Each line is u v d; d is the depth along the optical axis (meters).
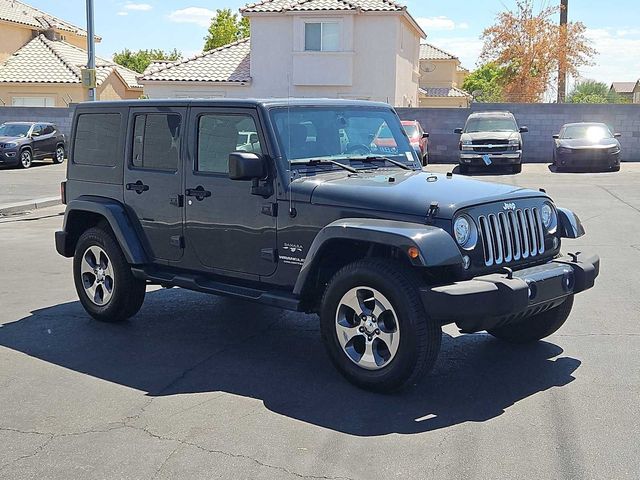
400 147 7.05
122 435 5.03
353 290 5.68
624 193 18.48
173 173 6.94
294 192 6.07
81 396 5.75
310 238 6.00
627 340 6.98
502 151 24.89
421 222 5.51
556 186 20.33
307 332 7.42
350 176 6.34
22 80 40.72
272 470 4.50
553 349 6.75
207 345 7.01
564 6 42.53
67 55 43.91
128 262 7.32
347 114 6.82
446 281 5.51
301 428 5.11
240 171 6.01
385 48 34.09
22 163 28.94
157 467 4.56
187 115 6.82
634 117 29.30
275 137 6.21
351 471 4.48
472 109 29.98
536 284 5.55
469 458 4.63
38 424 5.23
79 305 8.51
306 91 34.59
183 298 8.77
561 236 6.41
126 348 6.94
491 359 6.50
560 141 25.58
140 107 7.24
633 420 5.17
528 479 4.36
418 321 5.34
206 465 4.58
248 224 6.40
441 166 28.42
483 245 5.61
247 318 7.93
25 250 12.13
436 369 6.26
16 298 8.87
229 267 6.63
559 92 42.62
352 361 5.77
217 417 5.32
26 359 6.64
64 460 4.67
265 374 6.21
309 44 34.09
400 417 5.28
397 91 34.75
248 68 35.84
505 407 5.44
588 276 6.04
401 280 5.40
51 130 31.06
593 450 4.72
